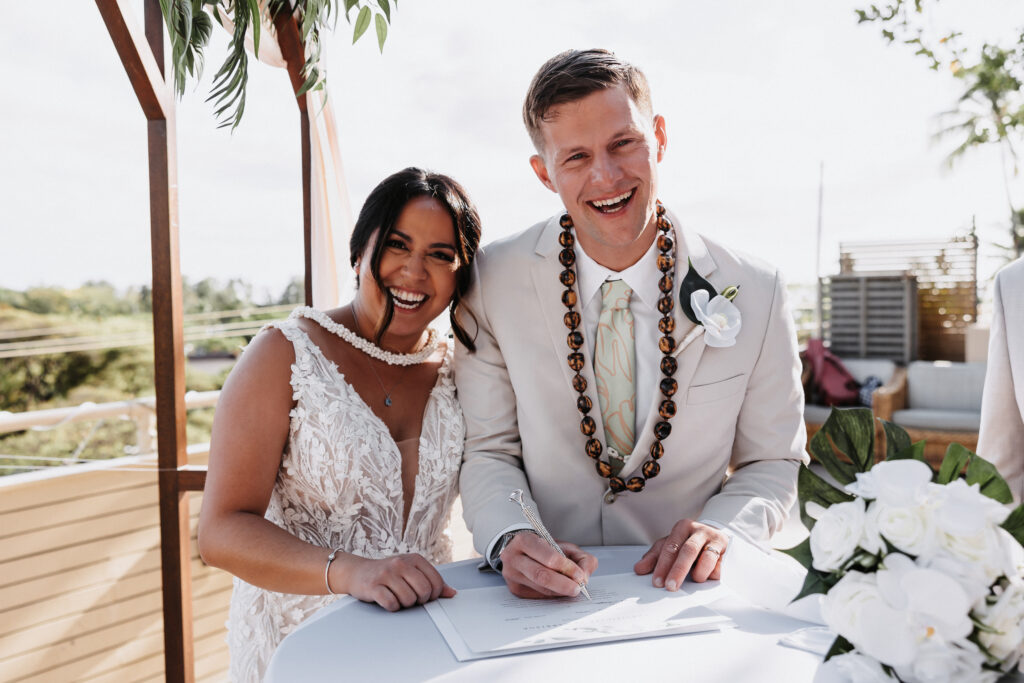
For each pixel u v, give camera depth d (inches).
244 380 63.7
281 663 40.3
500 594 50.4
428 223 65.6
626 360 67.8
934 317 306.0
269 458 63.0
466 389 72.4
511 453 70.5
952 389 231.0
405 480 69.3
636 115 60.5
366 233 66.9
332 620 46.2
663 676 37.7
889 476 31.6
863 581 30.8
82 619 112.9
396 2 80.0
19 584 106.7
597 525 68.1
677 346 66.2
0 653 104.3
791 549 34.6
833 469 34.8
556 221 71.6
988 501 30.4
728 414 66.8
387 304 66.2
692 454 66.9
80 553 113.2
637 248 66.7
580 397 66.8
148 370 431.2
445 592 50.1
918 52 271.4
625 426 68.2
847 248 317.7
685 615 45.5
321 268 110.0
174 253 91.6
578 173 60.8
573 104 59.4
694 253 67.9
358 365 69.4
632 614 45.8
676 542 54.4
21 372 407.8
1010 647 29.2
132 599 118.9
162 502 92.3
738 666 38.7
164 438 92.0
